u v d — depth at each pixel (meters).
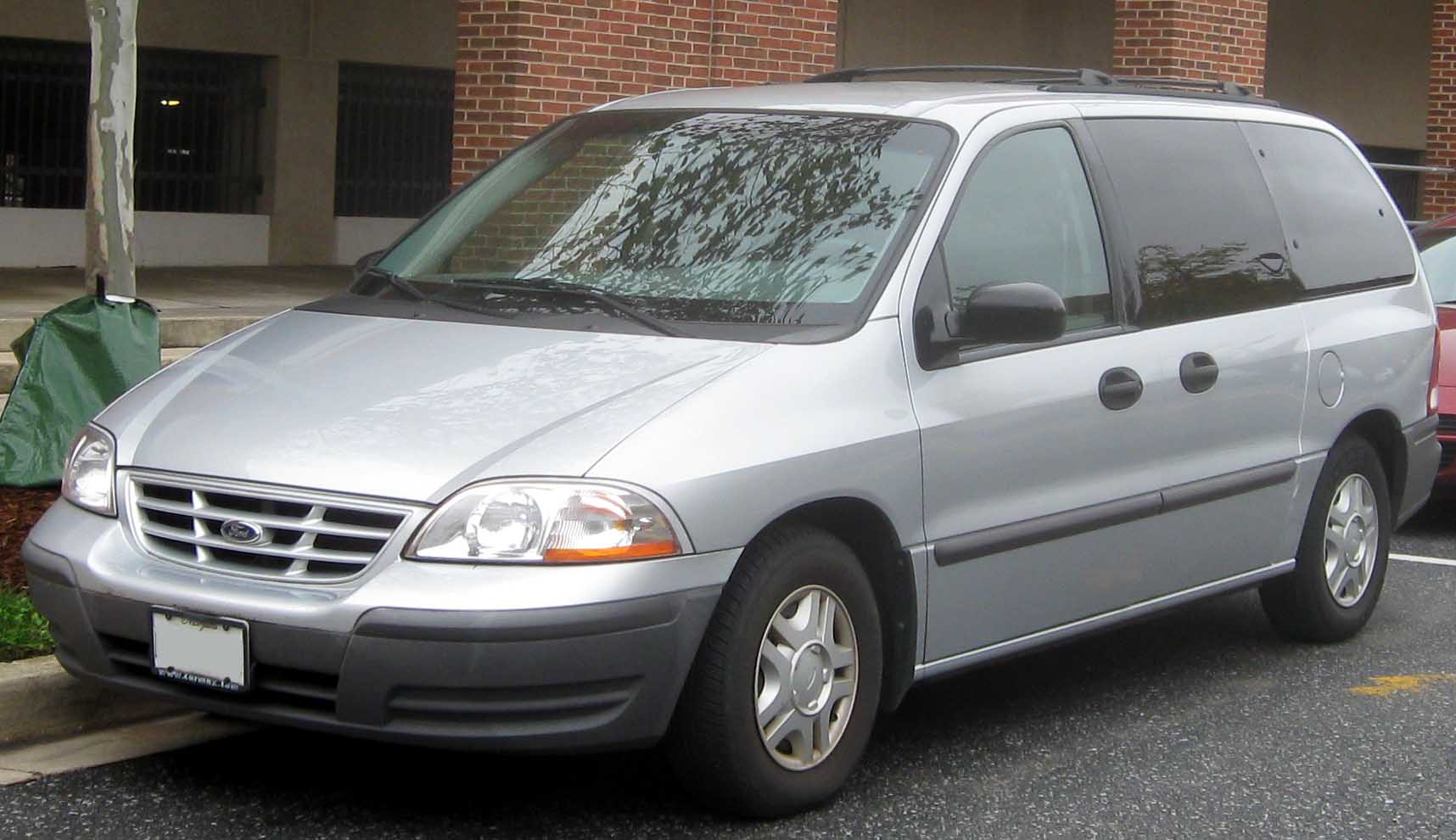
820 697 5.31
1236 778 5.92
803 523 5.27
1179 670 7.27
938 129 6.05
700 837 5.18
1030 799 5.64
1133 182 6.58
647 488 4.77
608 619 4.67
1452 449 9.97
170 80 20.44
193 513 4.98
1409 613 8.35
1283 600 7.54
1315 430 7.25
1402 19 30.45
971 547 5.64
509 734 4.70
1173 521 6.48
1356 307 7.60
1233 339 6.76
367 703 4.69
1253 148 7.32
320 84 21.44
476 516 4.69
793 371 5.24
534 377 5.18
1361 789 5.85
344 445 4.93
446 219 6.48
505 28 13.73
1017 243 6.03
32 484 8.27
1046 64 26.38
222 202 21.09
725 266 5.73
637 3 14.35
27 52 19.02
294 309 6.14
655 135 6.46
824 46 15.81
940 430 5.52
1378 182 8.15
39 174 19.20
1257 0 19.08
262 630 4.75
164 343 13.84
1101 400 6.10
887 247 5.66
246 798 5.39
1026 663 7.34
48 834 5.04
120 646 5.11
